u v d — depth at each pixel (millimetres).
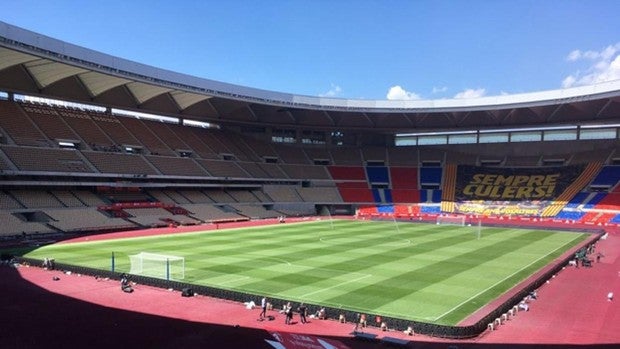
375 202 101312
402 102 97375
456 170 107625
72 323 25797
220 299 31250
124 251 48812
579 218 83938
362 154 115562
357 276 37562
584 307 29922
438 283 35500
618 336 24438
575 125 98875
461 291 33219
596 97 77438
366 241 57688
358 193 104188
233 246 52812
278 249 50781
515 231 70625
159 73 75625
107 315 27375
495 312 27266
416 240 59219
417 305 29734
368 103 98188
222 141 102125
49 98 77250
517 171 102875
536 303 30891
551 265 42938
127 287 33156
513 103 87812
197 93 82625
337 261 43812
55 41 59938
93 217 68062
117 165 75938
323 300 30641
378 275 38000
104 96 81750
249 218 85750
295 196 99625
